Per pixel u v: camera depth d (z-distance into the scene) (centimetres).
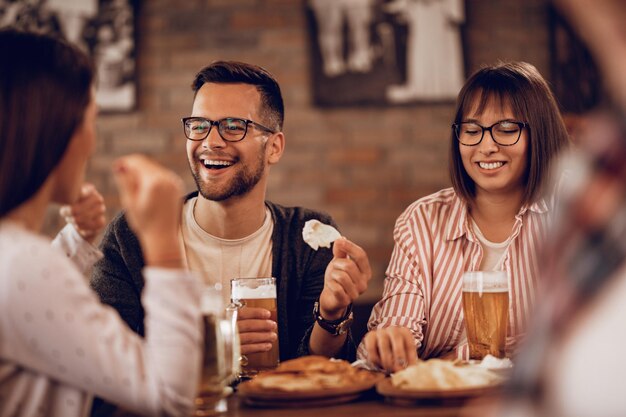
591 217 62
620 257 59
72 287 101
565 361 62
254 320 151
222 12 401
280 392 122
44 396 102
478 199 191
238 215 191
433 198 200
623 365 58
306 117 399
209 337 120
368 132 398
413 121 398
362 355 164
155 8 401
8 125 106
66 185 114
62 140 109
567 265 63
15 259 98
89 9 393
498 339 146
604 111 64
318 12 396
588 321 61
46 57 109
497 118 181
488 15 399
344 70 395
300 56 400
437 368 125
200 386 119
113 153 398
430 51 394
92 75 115
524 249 186
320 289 192
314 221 194
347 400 125
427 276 191
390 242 399
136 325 192
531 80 183
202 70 192
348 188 400
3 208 107
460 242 191
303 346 170
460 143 185
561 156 183
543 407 63
